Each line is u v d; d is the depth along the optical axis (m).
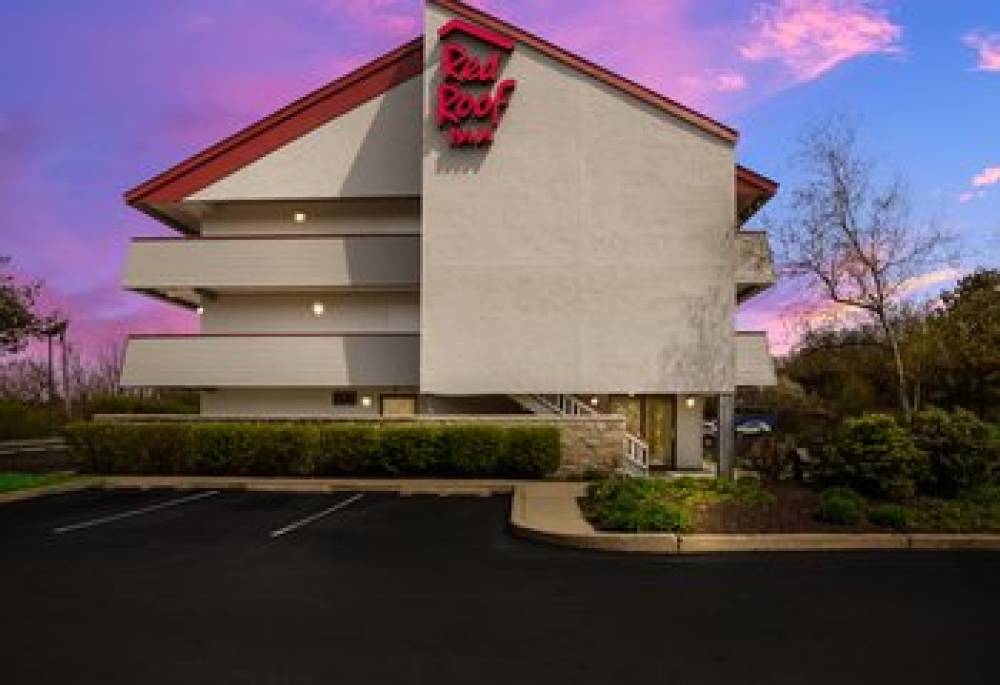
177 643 7.15
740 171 24.89
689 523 12.15
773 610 8.27
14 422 36.00
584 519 13.34
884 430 14.45
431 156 23.08
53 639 7.25
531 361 22.64
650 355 22.48
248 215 27.55
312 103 26.41
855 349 30.48
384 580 9.62
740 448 25.33
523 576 9.84
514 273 22.77
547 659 6.71
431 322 22.84
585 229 22.70
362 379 24.67
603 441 20.94
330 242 25.41
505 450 20.31
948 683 6.23
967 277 34.50
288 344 25.03
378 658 6.74
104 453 21.44
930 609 8.34
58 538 12.48
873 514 12.59
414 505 16.28
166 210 27.75
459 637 7.32
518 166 22.88
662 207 22.67
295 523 13.95
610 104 22.86
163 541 12.22
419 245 25.14
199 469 21.27
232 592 9.02
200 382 25.12
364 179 26.11
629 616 8.02
